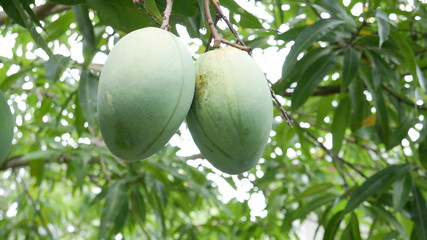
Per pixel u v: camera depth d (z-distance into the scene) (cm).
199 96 76
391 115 154
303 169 187
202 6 91
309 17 157
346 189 145
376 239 157
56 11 118
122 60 72
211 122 75
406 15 128
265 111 76
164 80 71
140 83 70
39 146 173
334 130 146
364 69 134
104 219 151
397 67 151
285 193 178
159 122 71
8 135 81
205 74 77
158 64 71
